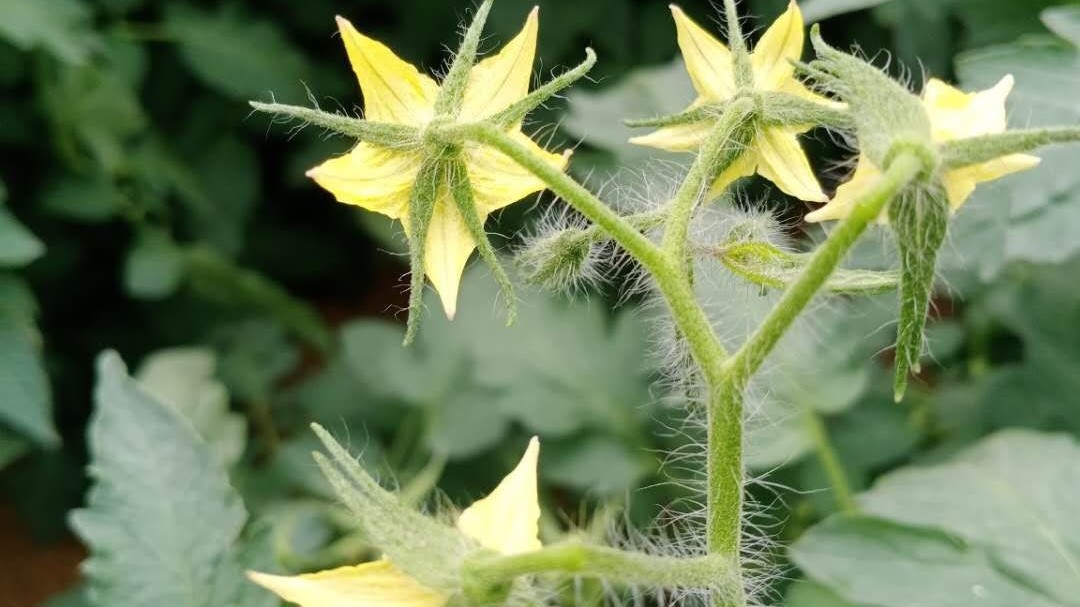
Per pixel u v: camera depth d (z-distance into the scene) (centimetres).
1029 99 29
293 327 53
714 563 22
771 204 30
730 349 28
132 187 49
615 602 25
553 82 23
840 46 48
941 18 38
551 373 35
